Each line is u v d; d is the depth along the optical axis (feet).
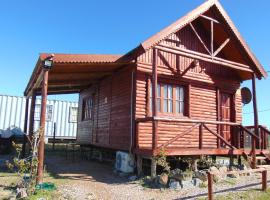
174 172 28.53
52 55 26.91
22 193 21.77
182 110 38.24
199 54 33.73
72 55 29.07
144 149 30.60
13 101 71.41
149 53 35.91
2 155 48.19
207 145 39.50
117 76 38.88
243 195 24.57
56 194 23.27
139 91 34.58
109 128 39.81
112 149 39.01
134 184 27.99
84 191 24.94
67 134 77.92
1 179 28.30
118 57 31.94
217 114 41.27
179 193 24.81
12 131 51.24
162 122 35.60
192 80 39.06
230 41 39.11
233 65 36.68
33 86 38.91
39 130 25.11
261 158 37.19
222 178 30.55
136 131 33.27
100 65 33.09
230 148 35.24
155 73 30.32
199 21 40.40
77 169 36.52
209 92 41.04
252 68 39.32
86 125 49.47
